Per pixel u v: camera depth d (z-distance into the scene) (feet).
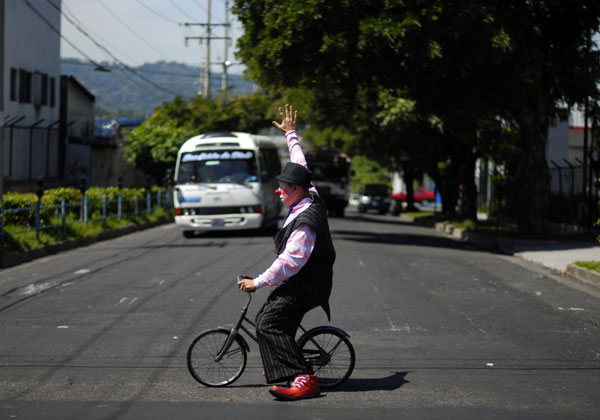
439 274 65.26
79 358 33.63
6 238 71.15
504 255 86.84
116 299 49.49
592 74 101.60
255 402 26.78
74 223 90.48
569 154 184.03
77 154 175.94
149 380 29.86
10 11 142.10
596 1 96.99
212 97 235.20
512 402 26.86
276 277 26.05
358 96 157.58
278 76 108.88
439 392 28.22
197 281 57.41
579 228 117.80
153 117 218.18
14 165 144.56
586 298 53.67
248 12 105.50
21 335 38.65
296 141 29.07
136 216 119.96
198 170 102.17
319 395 27.68
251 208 101.09
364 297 51.62
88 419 24.47
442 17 89.97
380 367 32.30
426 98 106.01
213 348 28.89
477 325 42.45
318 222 26.22
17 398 27.17
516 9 96.63
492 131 131.75
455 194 161.89
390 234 120.98
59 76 169.68
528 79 93.50
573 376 30.91
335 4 92.94
